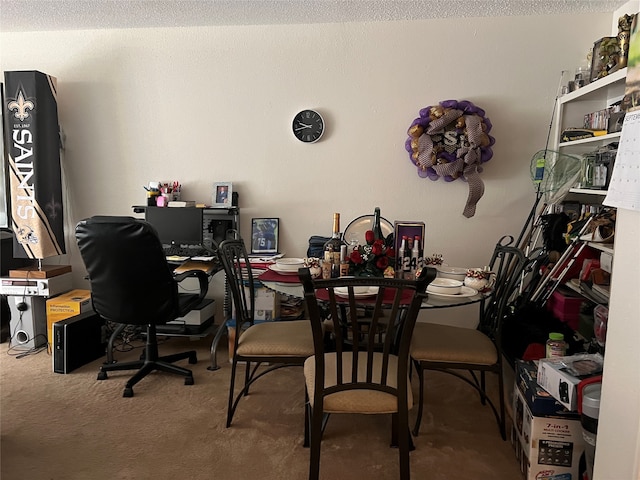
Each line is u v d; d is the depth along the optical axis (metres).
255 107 3.49
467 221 3.41
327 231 3.53
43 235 3.34
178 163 3.61
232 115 3.52
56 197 3.46
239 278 2.72
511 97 3.28
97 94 3.61
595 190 2.65
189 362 3.10
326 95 3.42
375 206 3.47
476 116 3.15
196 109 3.54
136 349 3.38
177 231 3.38
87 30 3.53
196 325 3.33
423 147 3.21
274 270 2.57
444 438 2.24
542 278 2.95
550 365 1.86
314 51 3.39
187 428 2.29
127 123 3.61
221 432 2.26
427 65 3.31
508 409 2.50
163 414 2.42
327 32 3.37
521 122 3.29
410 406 1.77
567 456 1.83
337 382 1.73
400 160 3.41
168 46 3.51
